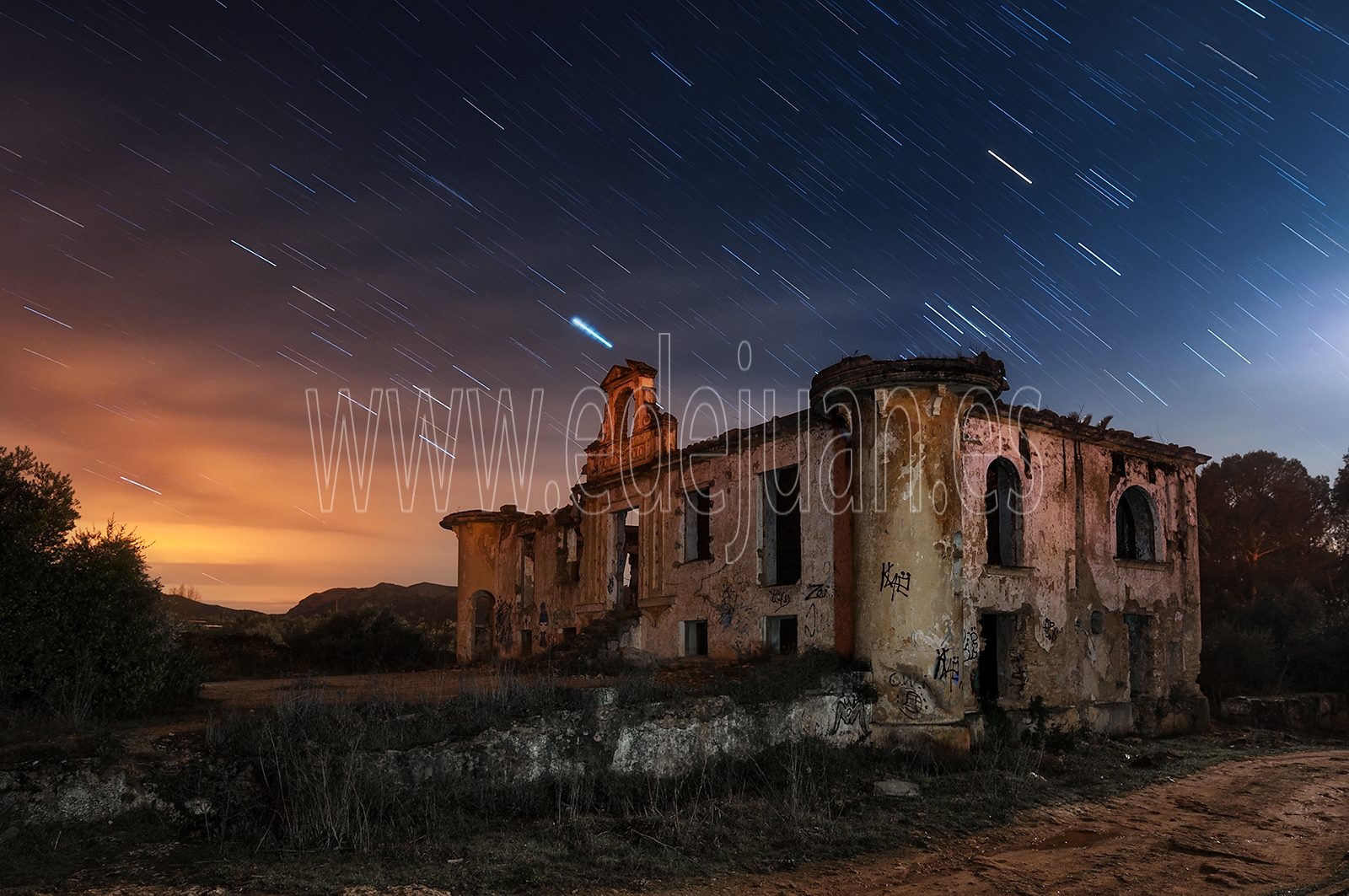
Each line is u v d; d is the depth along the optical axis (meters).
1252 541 34.34
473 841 8.02
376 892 6.62
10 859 7.05
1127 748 14.63
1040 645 15.28
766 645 15.74
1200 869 7.91
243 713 9.79
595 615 21.70
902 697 12.71
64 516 10.91
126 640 10.56
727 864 7.80
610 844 8.07
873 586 13.30
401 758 8.86
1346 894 6.94
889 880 7.51
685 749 10.70
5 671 9.59
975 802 10.20
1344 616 24.94
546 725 9.88
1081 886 7.40
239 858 7.35
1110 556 16.98
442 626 42.16
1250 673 21.92
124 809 7.95
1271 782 11.93
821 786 10.43
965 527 14.41
